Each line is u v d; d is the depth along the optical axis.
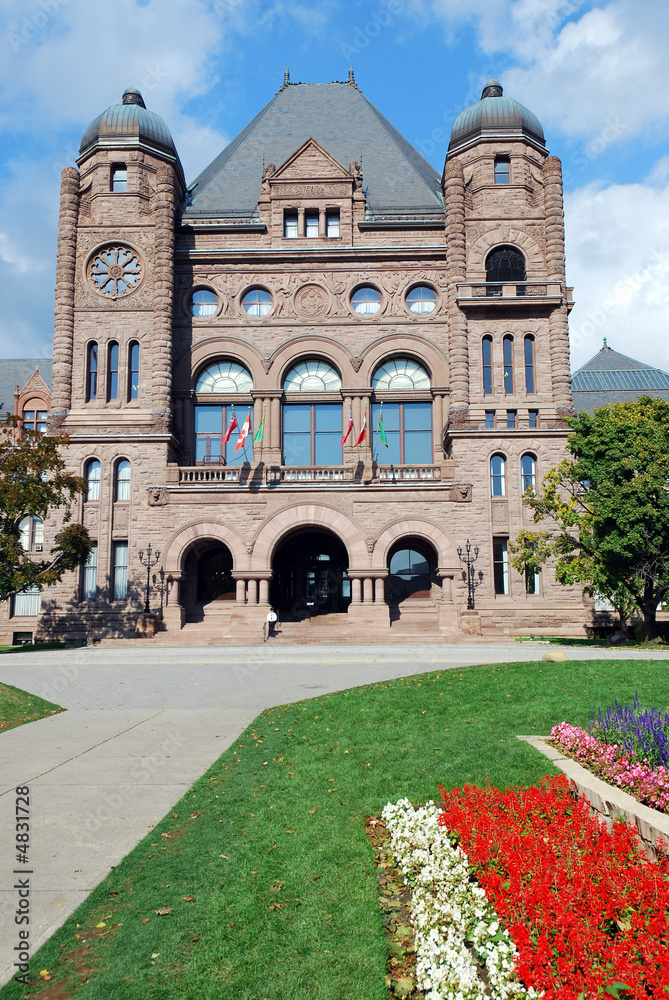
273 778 11.16
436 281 43.84
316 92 53.97
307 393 43.56
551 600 38.56
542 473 39.50
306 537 42.81
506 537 39.03
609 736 10.23
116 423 40.34
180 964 6.36
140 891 7.63
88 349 41.78
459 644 32.22
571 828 7.65
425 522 38.75
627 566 30.16
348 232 44.41
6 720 16.61
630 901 6.14
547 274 41.88
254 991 6.00
